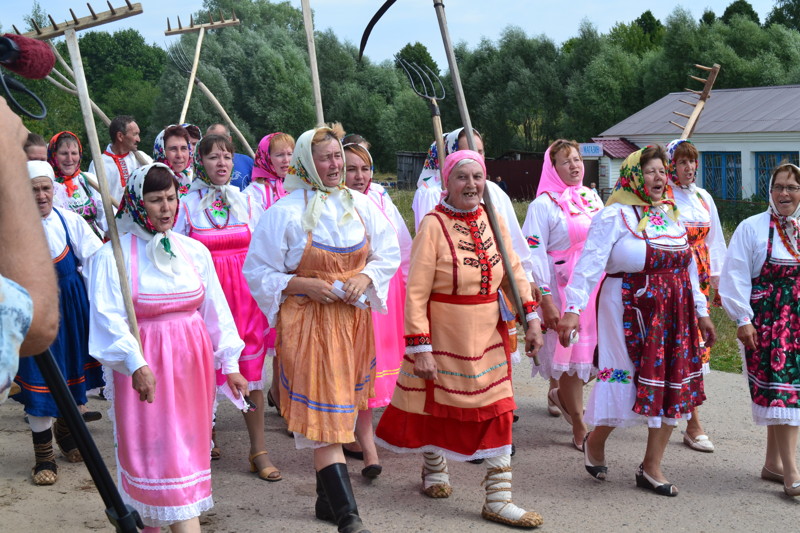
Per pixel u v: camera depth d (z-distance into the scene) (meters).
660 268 4.68
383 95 55.09
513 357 4.57
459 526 4.32
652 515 4.48
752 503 4.66
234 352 3.94
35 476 4.93
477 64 46.97
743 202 24.98
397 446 4.47
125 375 3.65
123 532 2.01
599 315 4.82
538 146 46.09
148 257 3.78
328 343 3.97
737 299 4.85
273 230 4.07
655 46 54.56
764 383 4.78
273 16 60.12
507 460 4.35
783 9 59.38
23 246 1.34
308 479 5.04
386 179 46.34
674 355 4.68
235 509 4.56
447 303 4.27
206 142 5.20
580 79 43.44
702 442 5.53
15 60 1.80
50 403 4.87
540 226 5.78
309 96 47.78
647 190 4.70
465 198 4.29
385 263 4.15
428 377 4.21
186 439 3.73
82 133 45.25
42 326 1.32
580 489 4.86
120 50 85.38
